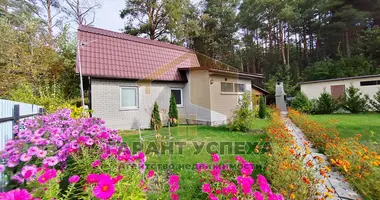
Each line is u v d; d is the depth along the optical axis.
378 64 17.66
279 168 2.53
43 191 1.39
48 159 1.82
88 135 2.55
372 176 2.44
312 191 2.17
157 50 10.18
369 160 2.71
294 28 24.25
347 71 17.48
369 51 18.23
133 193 1.61
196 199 2.50
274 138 4.20
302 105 14.38
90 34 8.35
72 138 2.36
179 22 19.11
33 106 3.59
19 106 2.75
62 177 1.84
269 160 3.11
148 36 19.42
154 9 18.78
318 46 24.56
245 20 23.08
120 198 1.54
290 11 20.75
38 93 7.13
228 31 23.61
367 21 19.00
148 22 18.81
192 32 20.11
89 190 1.38
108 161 2.05
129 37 9.81
